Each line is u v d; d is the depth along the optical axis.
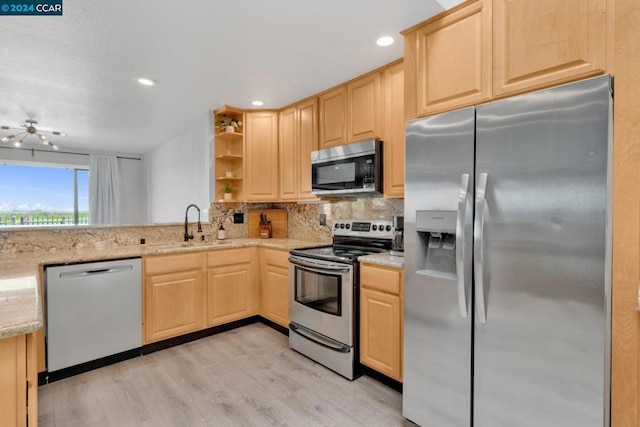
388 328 2.09
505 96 1.46
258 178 3.55
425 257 1.75
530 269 1.31
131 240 3.11
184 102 3.33
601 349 1.16
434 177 1.63
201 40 2.10
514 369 1.37
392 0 1.66
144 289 2.66
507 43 1.45
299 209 3.71
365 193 2.57
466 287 1.48
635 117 1.13
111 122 4.13
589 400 1.19
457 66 1.63
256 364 2.51
